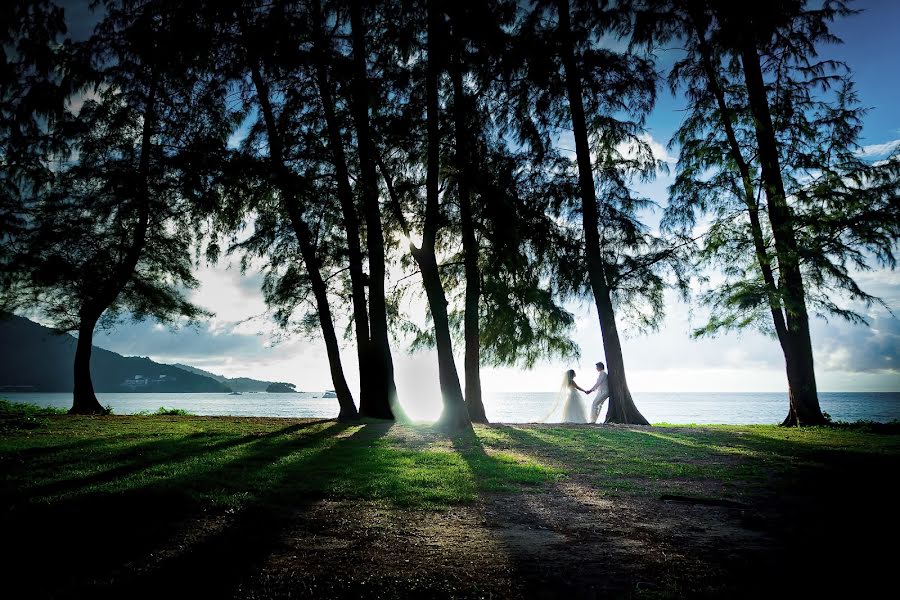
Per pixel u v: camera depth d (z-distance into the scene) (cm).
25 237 1569
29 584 362
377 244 1697
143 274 2164
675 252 1698
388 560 419
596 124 1731
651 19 1667
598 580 380
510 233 1588
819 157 1662
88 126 1786
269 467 788
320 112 1706
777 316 1703
